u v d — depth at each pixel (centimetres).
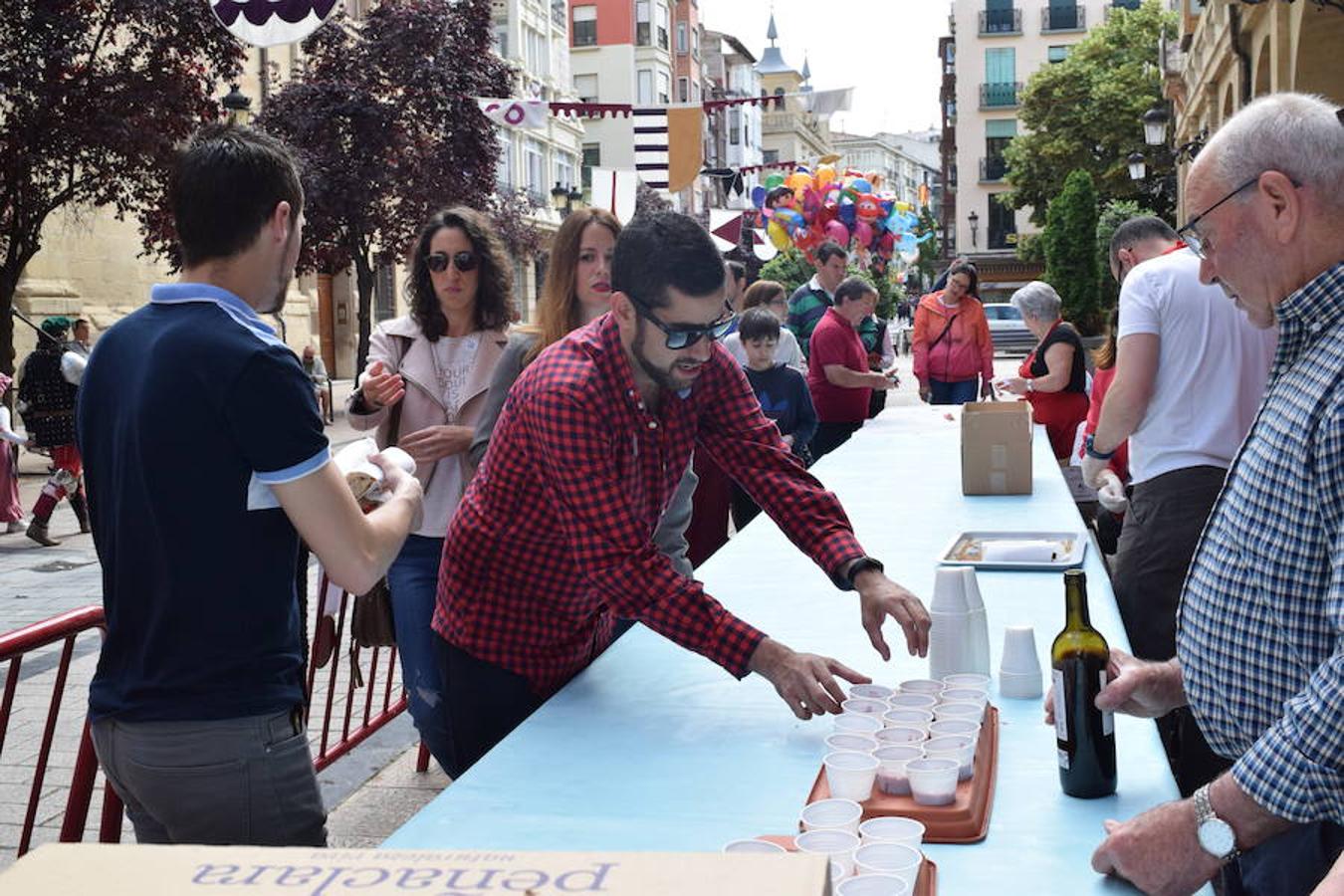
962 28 5747
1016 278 5688
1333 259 188
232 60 1599
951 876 168
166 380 197
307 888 106
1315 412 177
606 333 241
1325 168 186
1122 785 196
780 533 425
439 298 396
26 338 1839
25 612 750
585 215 343
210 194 206
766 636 227
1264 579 185
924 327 963
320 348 3000
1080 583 195
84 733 279
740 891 102
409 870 108
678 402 257
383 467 235
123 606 205
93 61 1512
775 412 678
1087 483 453
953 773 183
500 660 272
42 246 1889
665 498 262
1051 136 4225
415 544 362
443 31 2236
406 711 516
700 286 229
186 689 201
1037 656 253
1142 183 3959
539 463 243
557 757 217
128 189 1900
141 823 217
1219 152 196
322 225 2209
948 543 391
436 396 393
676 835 182
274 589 206
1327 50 1119
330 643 436
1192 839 164
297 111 2164
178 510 197
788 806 192
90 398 208
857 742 202
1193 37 2164
